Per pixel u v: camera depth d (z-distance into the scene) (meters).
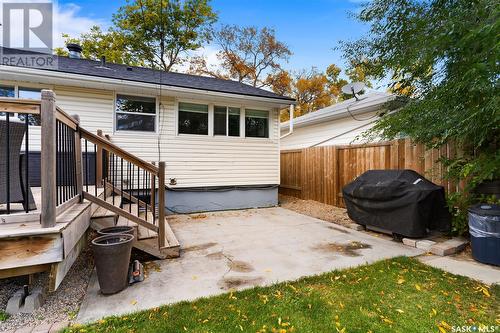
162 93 6.88
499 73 2.91
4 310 2.34
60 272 2.27
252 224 5.89
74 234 2.54
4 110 2.12
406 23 4.20
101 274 2.64
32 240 2.10
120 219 4.46
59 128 2.77
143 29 18.62
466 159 4.14
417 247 4.18
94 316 2.28
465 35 3.07
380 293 2.65
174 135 7.16
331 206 7.43
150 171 3.65
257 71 22.44
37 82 5.95
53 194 2.19
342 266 3.40
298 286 2.82
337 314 2.29
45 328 2.10
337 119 9.49
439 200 4.36
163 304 2.48
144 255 3.84
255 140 8.19
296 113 22.81
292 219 6.43
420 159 5.15
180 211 7.26
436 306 2.40
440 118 4.04
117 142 6.58
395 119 4.84
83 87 6.30
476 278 3.00
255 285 2.87
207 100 7.55
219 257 3.78
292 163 9.30
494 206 3.54
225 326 2.12
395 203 4.46
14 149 2.49
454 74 3.70
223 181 7.76
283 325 2.13
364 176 5.37
